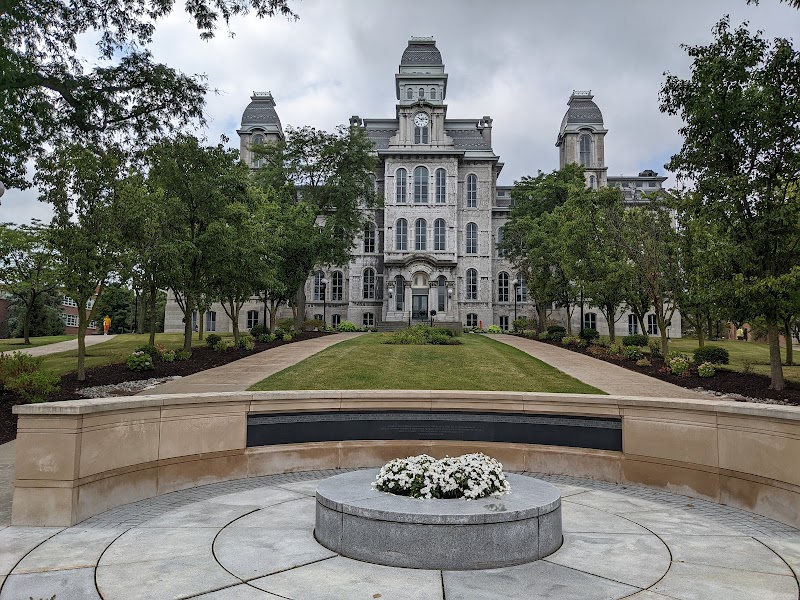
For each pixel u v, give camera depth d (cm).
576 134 7112
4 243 4250
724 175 1894
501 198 7725
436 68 6906
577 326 6694
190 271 2764
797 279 1719
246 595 555
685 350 3675
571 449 1085
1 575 605
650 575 613
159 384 2231
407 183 6694
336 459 1122
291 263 4184
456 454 1120
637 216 2891
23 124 1811
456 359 2964
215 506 870
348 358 2895
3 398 1767
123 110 1977
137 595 554
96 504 844
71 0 1759
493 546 643
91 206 2091
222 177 2820
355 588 576
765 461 858
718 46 1903
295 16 1788
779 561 658
